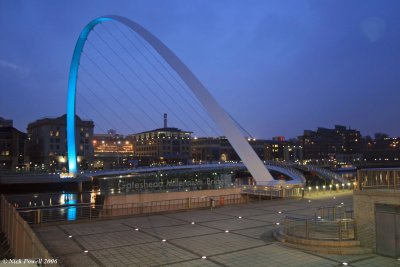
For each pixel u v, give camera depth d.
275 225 22.39
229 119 51.12
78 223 23.69
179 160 192.62
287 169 92.06
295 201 34.09
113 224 23.30
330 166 185.50
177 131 197.75
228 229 21.36
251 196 40.19
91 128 150.00
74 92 91.12
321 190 44.69
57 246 17.61
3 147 126.38
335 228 18.22
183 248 17.09
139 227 22.22
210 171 113.44
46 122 143.38
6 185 88.50
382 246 15.42
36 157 151.25
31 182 89.75
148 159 183.88
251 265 14.46
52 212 40.84
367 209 16.00
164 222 23.88
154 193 34.91
